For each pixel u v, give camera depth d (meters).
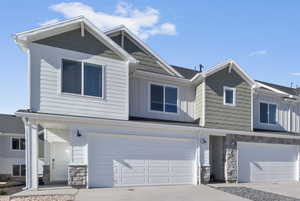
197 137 17.64
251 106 19.97
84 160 14.31
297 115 24.09
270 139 20.58
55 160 18.97
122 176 15.21
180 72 20.70
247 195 13.49
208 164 17.73
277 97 22.81
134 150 15.70
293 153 21.84
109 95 15.35
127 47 18.22
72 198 11.53
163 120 17.91
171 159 16.73
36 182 13.50
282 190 15.55
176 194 13.20
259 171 19.92
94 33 15.22
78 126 14.40
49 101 13.95
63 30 14.58
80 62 14.81
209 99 18.47
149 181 15.95
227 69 19.36
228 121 18.91
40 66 13.94
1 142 28.78
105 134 14.98
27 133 13.45
